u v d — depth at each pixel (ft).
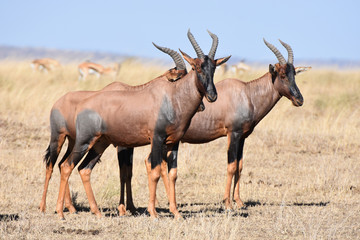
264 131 185.78
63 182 99.30
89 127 97.60
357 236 88.79
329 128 194.59
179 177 138.41
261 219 100.22
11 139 167.32
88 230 90.53
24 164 143.02
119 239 86.02
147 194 122.93
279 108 207.41
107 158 151.64
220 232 90.43
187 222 95.81
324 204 112.98
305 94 257.14
